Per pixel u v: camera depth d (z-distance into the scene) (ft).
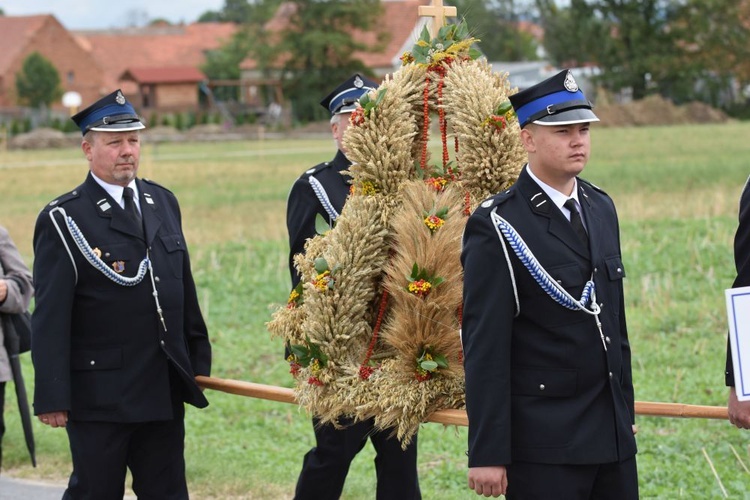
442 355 15.81
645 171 88.99
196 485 23.57
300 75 227.61
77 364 18.15
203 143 180.24
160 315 18.35
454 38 17.37
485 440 13.69
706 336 34.45
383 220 16.70
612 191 74.33
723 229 49.96
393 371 16.24
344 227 16.83
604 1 211.82
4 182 108.17
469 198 16.57
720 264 43.78
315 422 19.13
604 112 174.50
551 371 13.89
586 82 213.87
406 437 16.02
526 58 279.90
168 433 18.88
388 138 16.85
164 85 279.90
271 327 18.11
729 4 204.23
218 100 282.77
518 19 272.72
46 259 18.06
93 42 307.78
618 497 14.30
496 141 16.25
